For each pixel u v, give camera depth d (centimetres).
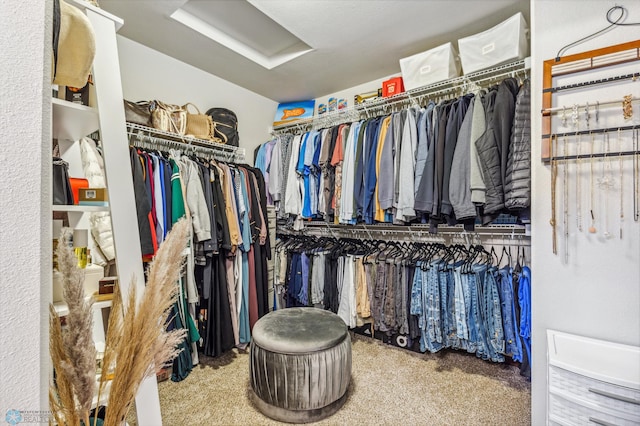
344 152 254
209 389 181
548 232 125
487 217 176
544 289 125
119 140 102
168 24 210
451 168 187
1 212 37
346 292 252
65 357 47
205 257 206
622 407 89
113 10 193
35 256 40
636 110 108
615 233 112
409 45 235
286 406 150
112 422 52
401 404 166
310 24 207
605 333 114
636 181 108
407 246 258
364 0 184
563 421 100
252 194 253
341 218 251
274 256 295
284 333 162
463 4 189
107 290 97
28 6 40
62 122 105
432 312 208
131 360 53
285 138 304
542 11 126
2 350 37
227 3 208
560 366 101
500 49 191
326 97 340
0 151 37
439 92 235
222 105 296
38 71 40
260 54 267
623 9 110
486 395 174
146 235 172
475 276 199
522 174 157
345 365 162
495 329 190
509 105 171
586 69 117
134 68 231
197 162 219
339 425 150
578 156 118
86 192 99
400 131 217
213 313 219
